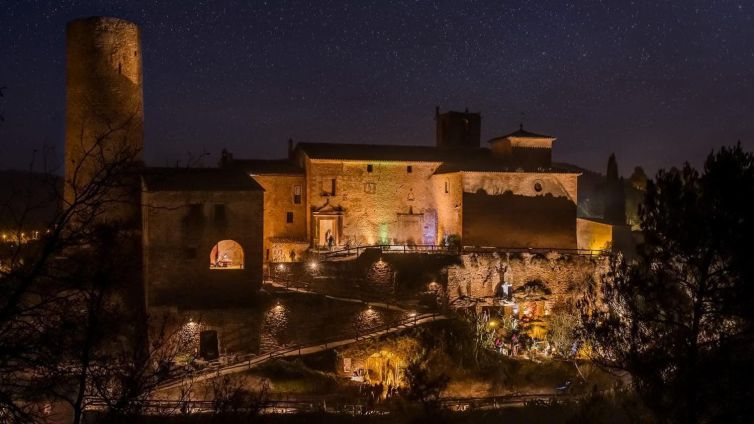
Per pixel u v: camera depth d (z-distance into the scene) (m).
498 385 42.88
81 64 52.72
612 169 77.88
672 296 20.06
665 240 20.62
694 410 17.84
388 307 49.06
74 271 11.86
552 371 45.34
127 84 53.56
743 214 18.95
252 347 45.88
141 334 14.52
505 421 31.33
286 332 46.44
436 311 50.28
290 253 61.00
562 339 47.75
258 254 48.41
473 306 53.91
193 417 24.88
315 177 62.06
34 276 10.55
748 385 17.22
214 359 43.94
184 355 41.50
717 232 19.09
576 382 43.03
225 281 47.72
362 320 47.84
